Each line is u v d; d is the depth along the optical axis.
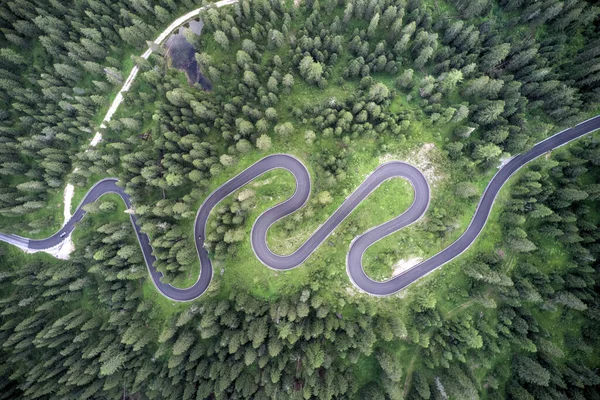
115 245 85.50
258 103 85.81
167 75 90.00
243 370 78.12
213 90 89.81
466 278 83.44
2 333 81.88
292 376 76.62
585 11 85.75
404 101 86.50
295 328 76.12
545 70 79.69
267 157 86.06
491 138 81.00
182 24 95.62
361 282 83.88
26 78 93.75
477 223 84.38
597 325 81.06
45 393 78.06
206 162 79.88
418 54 87.56
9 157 88.56
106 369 74.62
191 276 85.62
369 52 90.31
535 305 83.38
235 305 80.88
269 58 89.06
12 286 88.19
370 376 81.38
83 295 86.50
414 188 84.31
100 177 91.19
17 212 87.12
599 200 84.44
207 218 86.06
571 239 79.12
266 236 84.56
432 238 82.88
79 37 92.06
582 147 85.50
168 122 83.62
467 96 86.38
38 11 88.00
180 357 75.56
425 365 81.25
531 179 81.44
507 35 91.94
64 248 90.94
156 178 82.62
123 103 93.00
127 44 94.44
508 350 81.62
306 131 79.88
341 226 84.25
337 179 81.56
